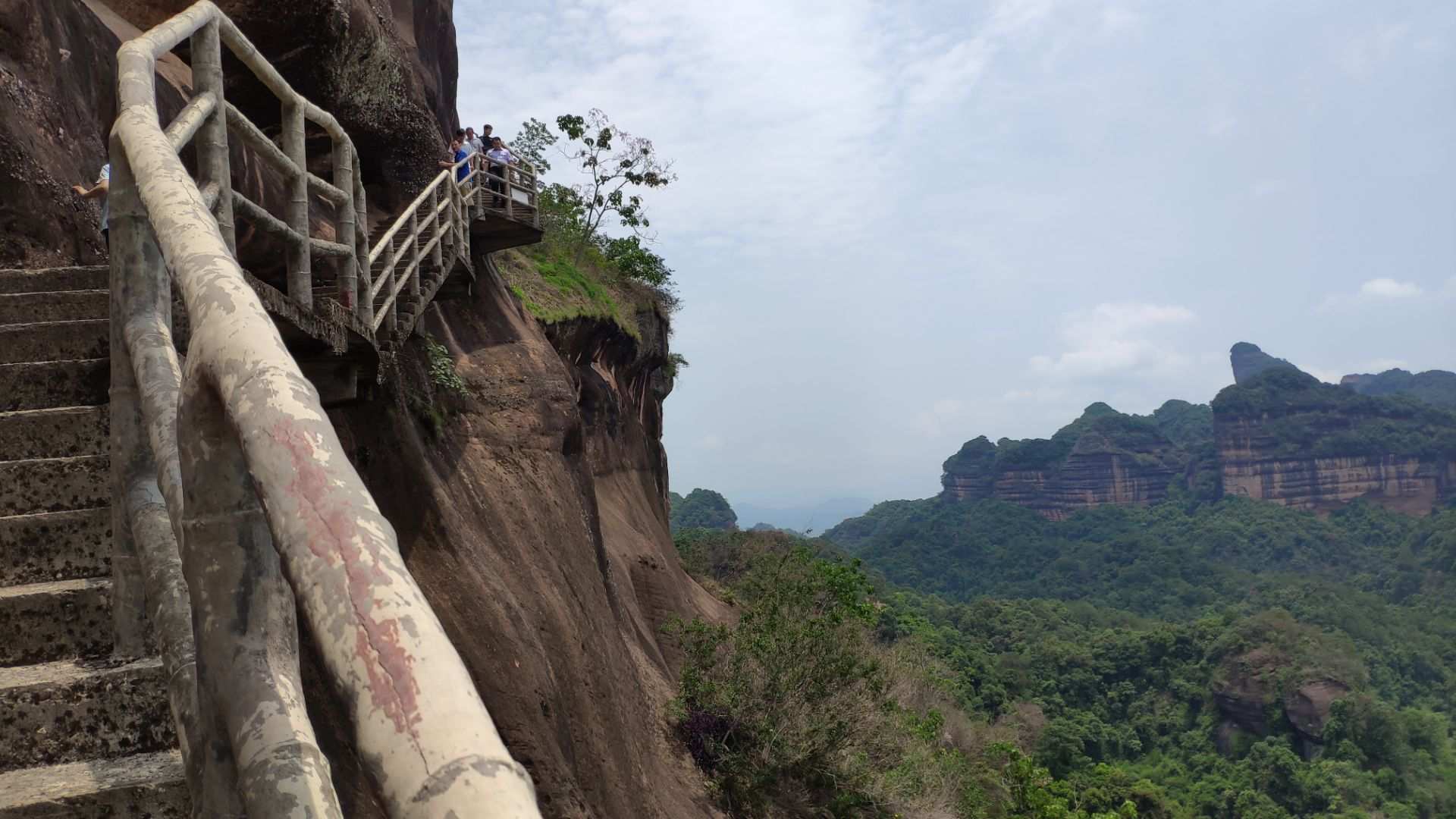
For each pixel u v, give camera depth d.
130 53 3.25
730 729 14.59
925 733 19.38
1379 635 124.25
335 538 1.04
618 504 21.56
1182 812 61.00
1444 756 87.44
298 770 1.39
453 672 0.93
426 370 9.80
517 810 0.82
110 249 2.79
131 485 2.74
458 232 10.84
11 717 2.59
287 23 10.41
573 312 19.62
